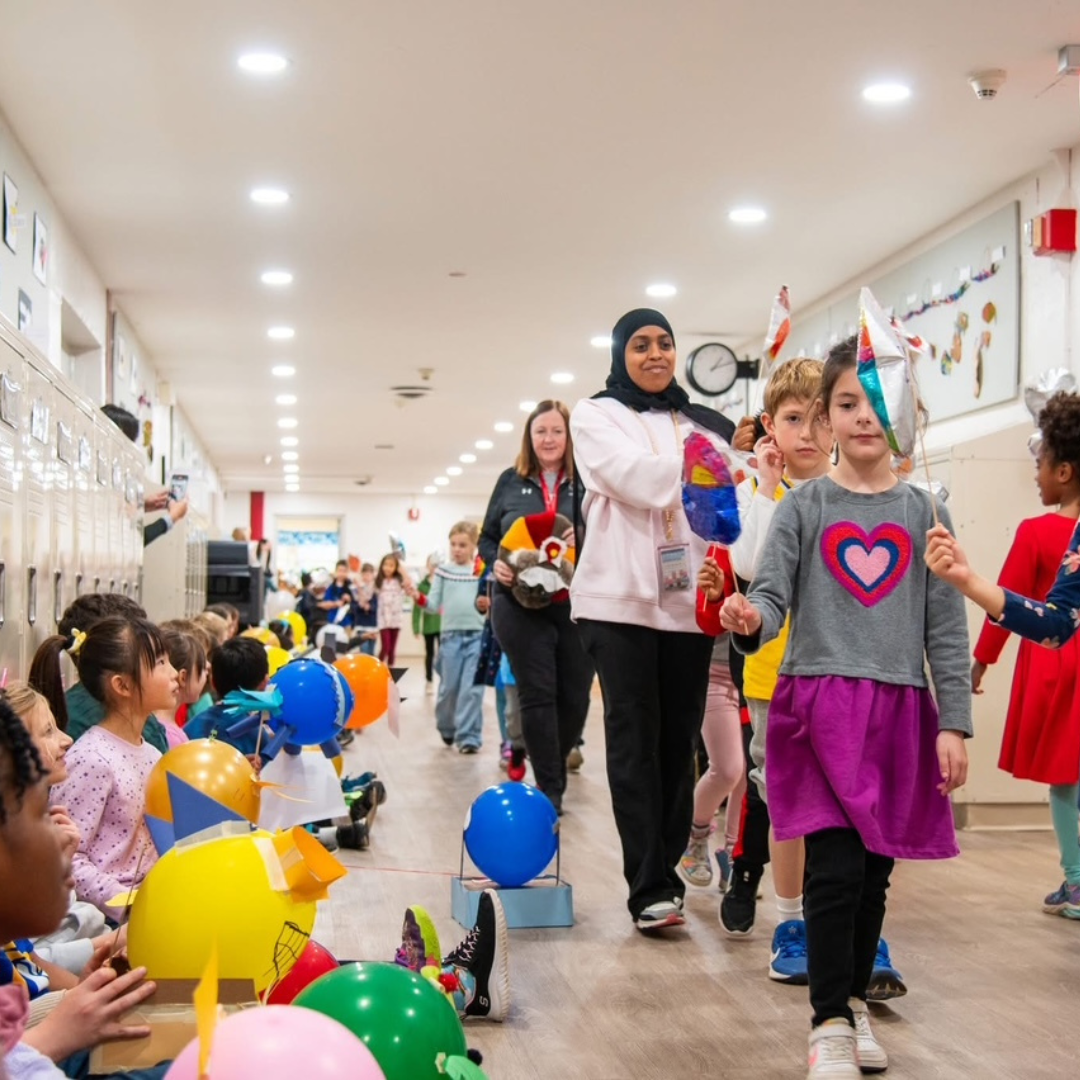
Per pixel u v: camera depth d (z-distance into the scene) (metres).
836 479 2.52
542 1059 2.49
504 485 5.12
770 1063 2.47
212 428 15.56
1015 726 3.92
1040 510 5.56
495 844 3.47
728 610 2.31
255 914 1.76
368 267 8.09
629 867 3.44
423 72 5.12
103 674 2.76
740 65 5.07
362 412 14.09
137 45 4.87
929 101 5.46
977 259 6.83
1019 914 3.72
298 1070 1.20
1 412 3.07
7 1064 1.40
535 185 6.53
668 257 7.86
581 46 4.89
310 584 15.32
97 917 2.45
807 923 2.33
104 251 7.72
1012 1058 2.50
